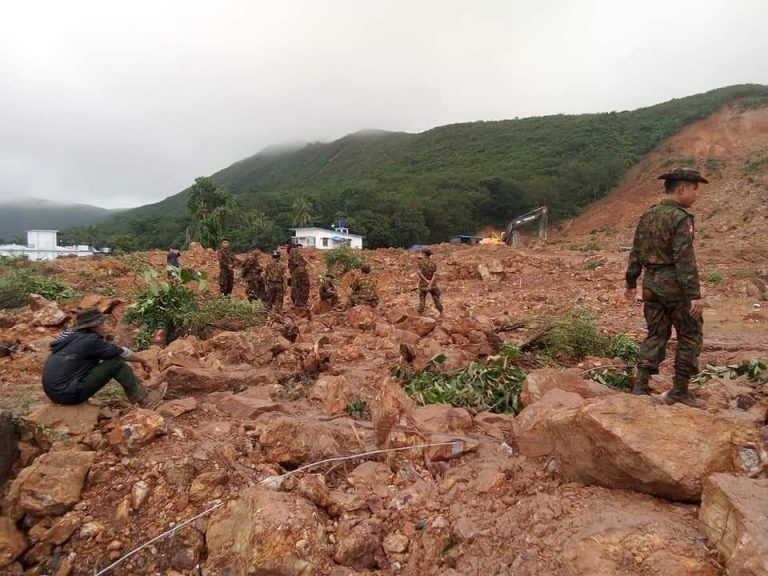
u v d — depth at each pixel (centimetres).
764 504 250
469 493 358
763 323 1174
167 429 410
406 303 1521
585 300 1523
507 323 1013
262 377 639
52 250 5875
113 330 868
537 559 273
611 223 6950
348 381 657
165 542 329
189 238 5312
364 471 400
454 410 481
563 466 352
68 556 325
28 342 796
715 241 3422
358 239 5700
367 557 319
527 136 10906
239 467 400
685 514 291
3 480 373
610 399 337
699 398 460
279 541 302
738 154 7569
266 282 1288
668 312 421
